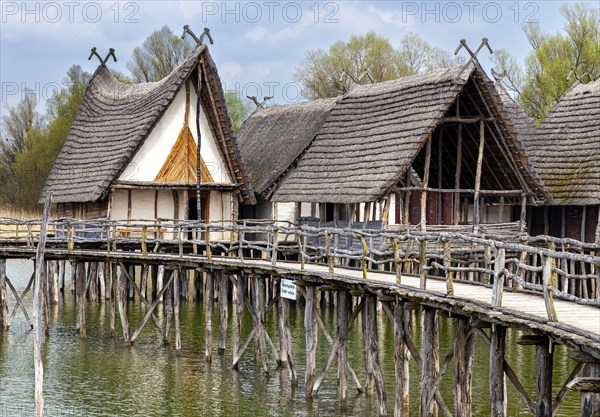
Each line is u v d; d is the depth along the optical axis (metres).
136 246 36.16
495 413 15.32
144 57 69.38
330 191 33.53
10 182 79.38
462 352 17.80
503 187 34.72
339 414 21.27
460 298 16.88
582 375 14.56
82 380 24.56
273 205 40.12
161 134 37.75
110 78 44.53
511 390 23.09
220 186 38.53
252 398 22.75
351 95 37.28
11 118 81.88
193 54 37.41
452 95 31.28
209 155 38.59
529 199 34.25
